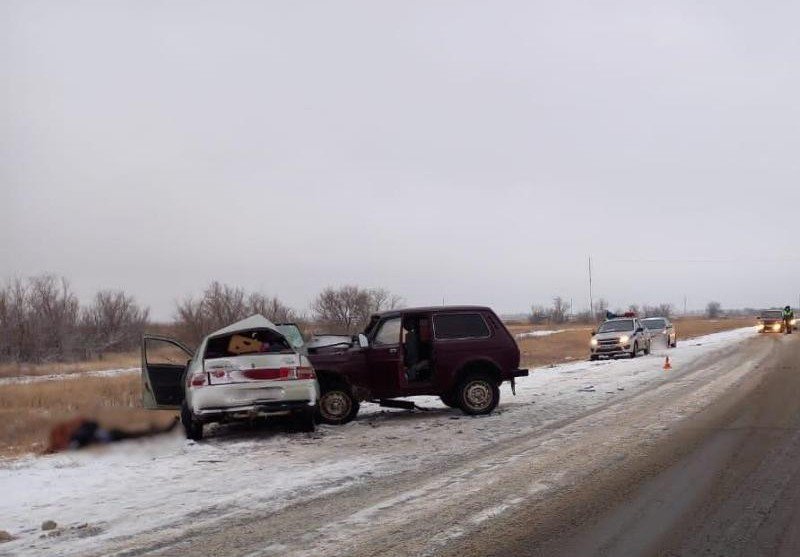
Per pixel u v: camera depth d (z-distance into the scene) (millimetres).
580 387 17953
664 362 25562
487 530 6129
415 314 13461
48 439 11773
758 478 7684
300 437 11523
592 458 8945
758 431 10516
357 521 6512
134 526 6656
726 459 8648
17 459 10500
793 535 5816
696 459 8695
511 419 12734
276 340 12805
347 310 47812
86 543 6180
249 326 12188
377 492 7598
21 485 8602
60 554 5895
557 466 8547
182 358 30141
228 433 12297
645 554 5457
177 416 12867
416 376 13469
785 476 7746
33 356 40906
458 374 13352
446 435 11250
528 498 7121
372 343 13359
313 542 5938
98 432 11562
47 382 23344
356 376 13031
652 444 9742
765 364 22656
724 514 6422
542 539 5855
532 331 72062
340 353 13109
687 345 39031
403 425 12523
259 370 11297
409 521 6453
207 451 10531
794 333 50938
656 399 14805
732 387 16391
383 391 13125
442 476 8250
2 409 14562
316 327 45938
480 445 10234
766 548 5531
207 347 11891
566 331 67438
